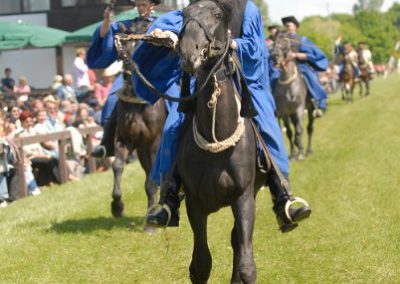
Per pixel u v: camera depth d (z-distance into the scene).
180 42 6.82
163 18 8.53
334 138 25.73
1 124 17.05
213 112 7.29
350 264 10.09
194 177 7.57
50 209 14.77
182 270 10.21
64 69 35.91
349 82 42.47
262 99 8.45
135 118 12.09
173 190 8.17
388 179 16.08
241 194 7.49
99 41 12.32
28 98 26.08
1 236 12.34
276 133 8.36
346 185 15.86
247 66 8.07
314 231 12.00
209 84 7.21
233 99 7.44
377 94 48.44
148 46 8.91
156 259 10.80
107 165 21.89
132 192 16.50
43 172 18.69
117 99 12.88
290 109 20.56
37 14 37.53
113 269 10.40
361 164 18.53
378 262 10.04
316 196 14.94
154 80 9.13
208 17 6.92
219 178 7.43
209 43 6.89
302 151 20.84
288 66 20.27
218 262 10.45
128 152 12.62
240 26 8.05
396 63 107.81
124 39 8.39
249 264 7.10
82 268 10.48
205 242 7.85
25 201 15.96
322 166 18.98
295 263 10.37
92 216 14.08
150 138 12.19
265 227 12.54
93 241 11.96
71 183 18.38
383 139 23.27
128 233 12.46
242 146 7.48
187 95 7.86
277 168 8.09
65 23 37.28
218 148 7.35
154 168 8.98
